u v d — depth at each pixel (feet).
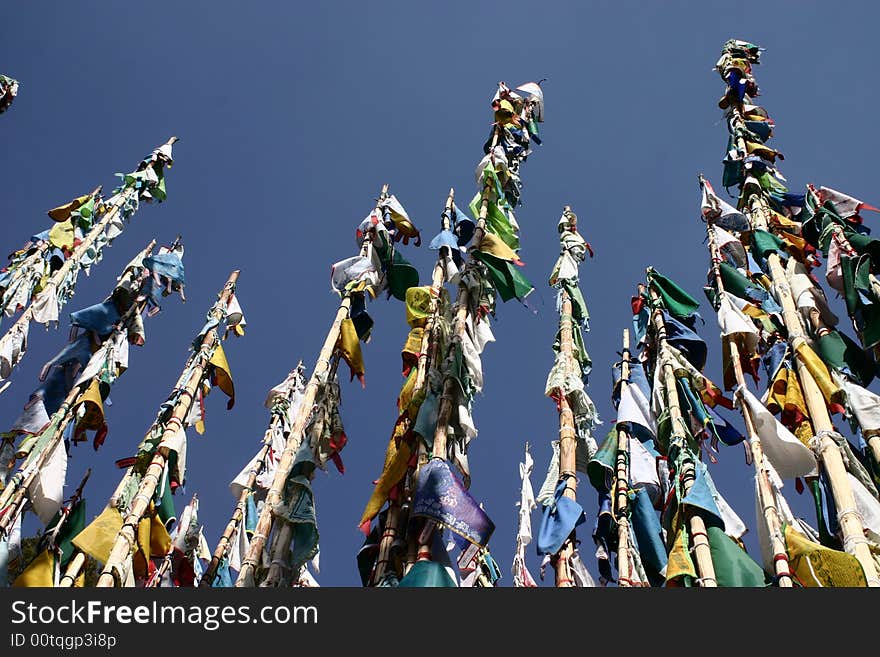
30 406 43.34
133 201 58.08
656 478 38.63
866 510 30.71
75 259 52.49
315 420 42.09
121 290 49.52
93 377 44.14
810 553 29.22
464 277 43.21
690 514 32.83
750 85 58.18
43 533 37.93
